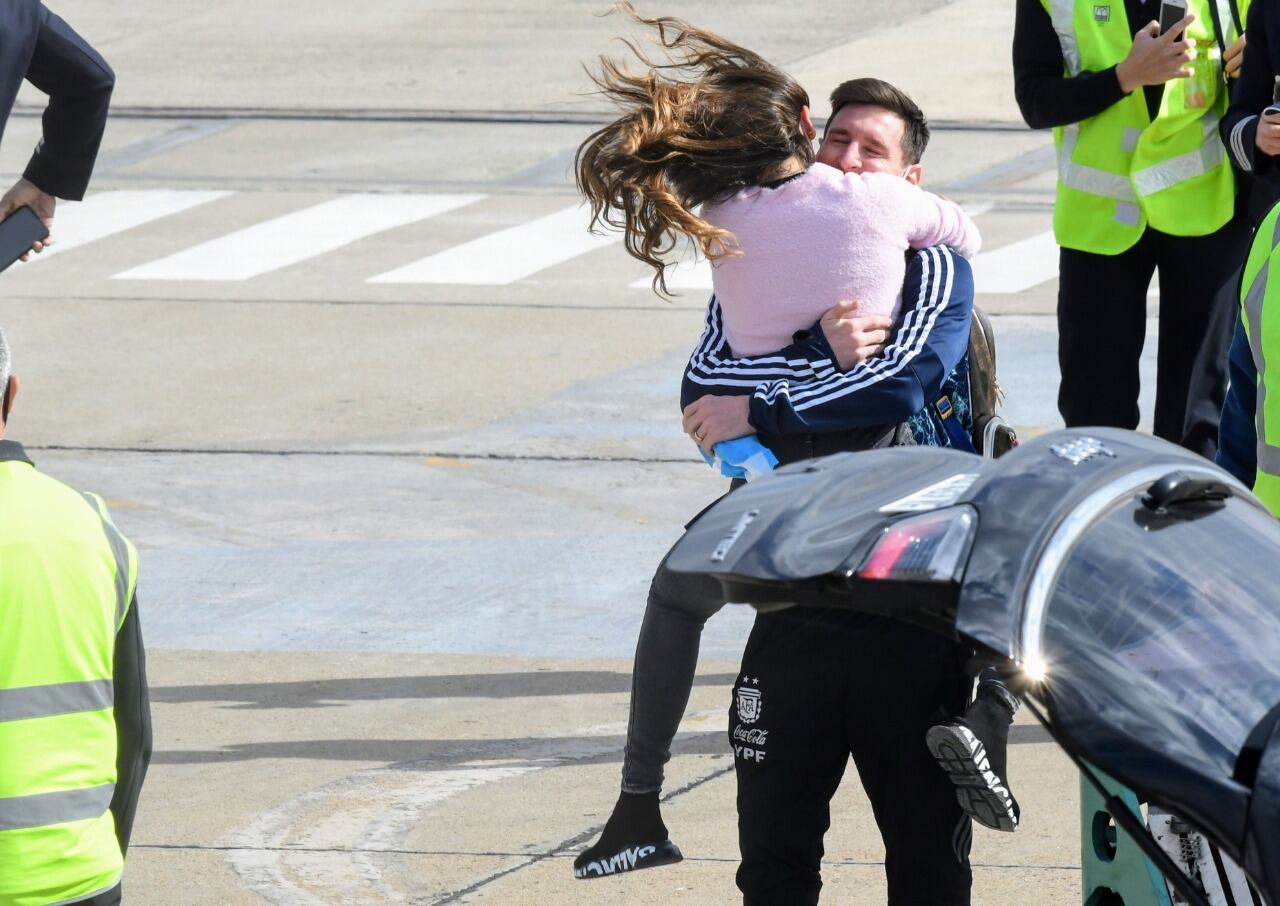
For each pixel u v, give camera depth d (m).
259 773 20.78
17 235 16.33
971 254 14.34
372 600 26.73
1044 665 8.36
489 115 65.56
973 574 8.76
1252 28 21.16
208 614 26.30
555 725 22.02
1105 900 12.03
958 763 11.71
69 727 10.91
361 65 73.00
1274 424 13.11
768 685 12.89
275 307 45.56
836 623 12.18
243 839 19.05
